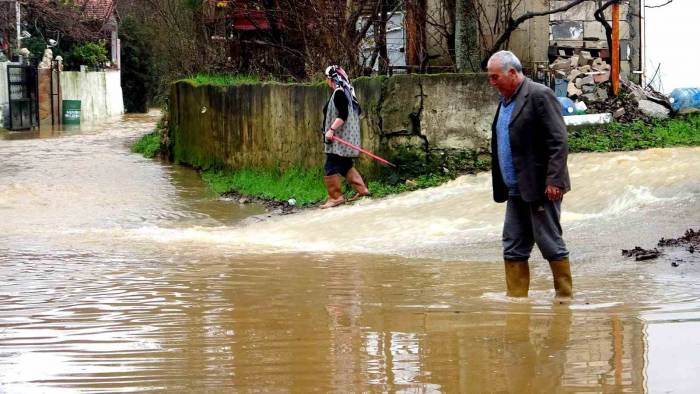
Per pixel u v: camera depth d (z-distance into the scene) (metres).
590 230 9.59
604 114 16.11
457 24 16.27
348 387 4.73
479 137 14.13
